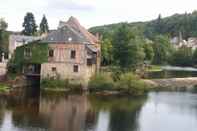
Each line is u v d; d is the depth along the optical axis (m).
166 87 89.88
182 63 198.38
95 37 92.88
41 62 77.19
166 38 193.12
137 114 54.41
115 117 51.59
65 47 76.00
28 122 46.34
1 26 82.88
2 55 87.00
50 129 43.53
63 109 55.38
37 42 77.44
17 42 109.06
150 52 137.38
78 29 87.12
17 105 56.62
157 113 55.78
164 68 158.12
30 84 79.19
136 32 101.81
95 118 50.41
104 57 107.19
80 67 75.31
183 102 66.62
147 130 45.50
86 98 66.50
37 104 58.38
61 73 76.25
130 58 95.88
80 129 44.22
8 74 76.69
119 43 95.94
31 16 162.50
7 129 42.62
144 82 83.56
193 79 102.38
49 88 75.19
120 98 68.12
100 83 74.62
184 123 50.12
